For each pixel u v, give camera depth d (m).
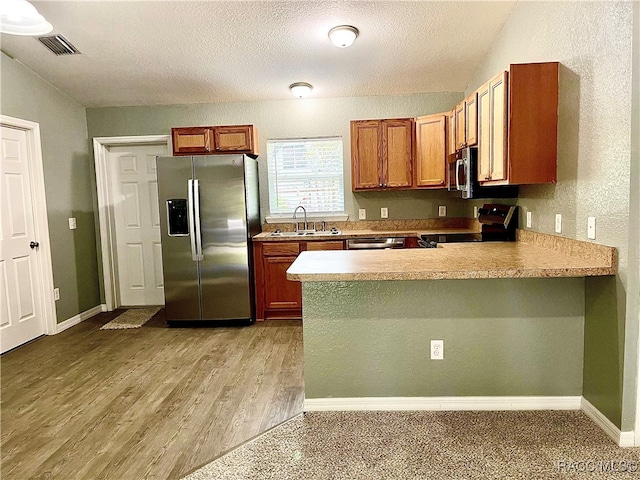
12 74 3.57
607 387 2.06
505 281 2.26
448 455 1.93
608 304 2.03
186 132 4.33
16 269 3.65
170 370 3.03
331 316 2.33
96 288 4.75
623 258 1.91
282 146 4.72
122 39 3.32
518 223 3.17
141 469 1.91
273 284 4.25
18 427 2.30
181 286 4.08
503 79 2.47
